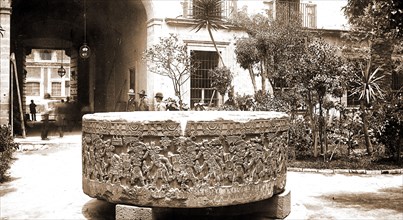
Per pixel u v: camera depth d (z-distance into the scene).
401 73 18.77
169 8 18.59
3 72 15.77
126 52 22.28
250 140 5.79
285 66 13.55
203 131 5.48
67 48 31.86
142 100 15.42
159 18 18.41
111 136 5.71
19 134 18.06
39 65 46.56
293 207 6.93
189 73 17.30
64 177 9.64
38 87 46.72
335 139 13.05
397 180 9.85
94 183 5.94
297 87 12.08
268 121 6.02
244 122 5.70
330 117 17.23
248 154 5.75
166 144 5.45
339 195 8.27
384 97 13.18
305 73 11.74
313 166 11.30
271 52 15.34
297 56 14.34
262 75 15.79
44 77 46.84
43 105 38.75
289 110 12.88
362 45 16.83
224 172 5.57
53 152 13.95
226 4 19.62
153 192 5.49
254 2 20.02
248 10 19.88
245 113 6.71
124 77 22.66
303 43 15.66
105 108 25.97
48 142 15.44
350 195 8.27
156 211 6.50
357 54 16.25
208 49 19.34
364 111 12.81
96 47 27.77
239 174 5.66
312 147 13.27
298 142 12.95
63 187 8.54
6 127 11.84
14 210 6.78
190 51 19.03
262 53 15.51
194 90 19.27
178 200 5.46
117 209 5.67
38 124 24.48
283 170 6.44
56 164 11.52
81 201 7.34
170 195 5.45
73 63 31.98
